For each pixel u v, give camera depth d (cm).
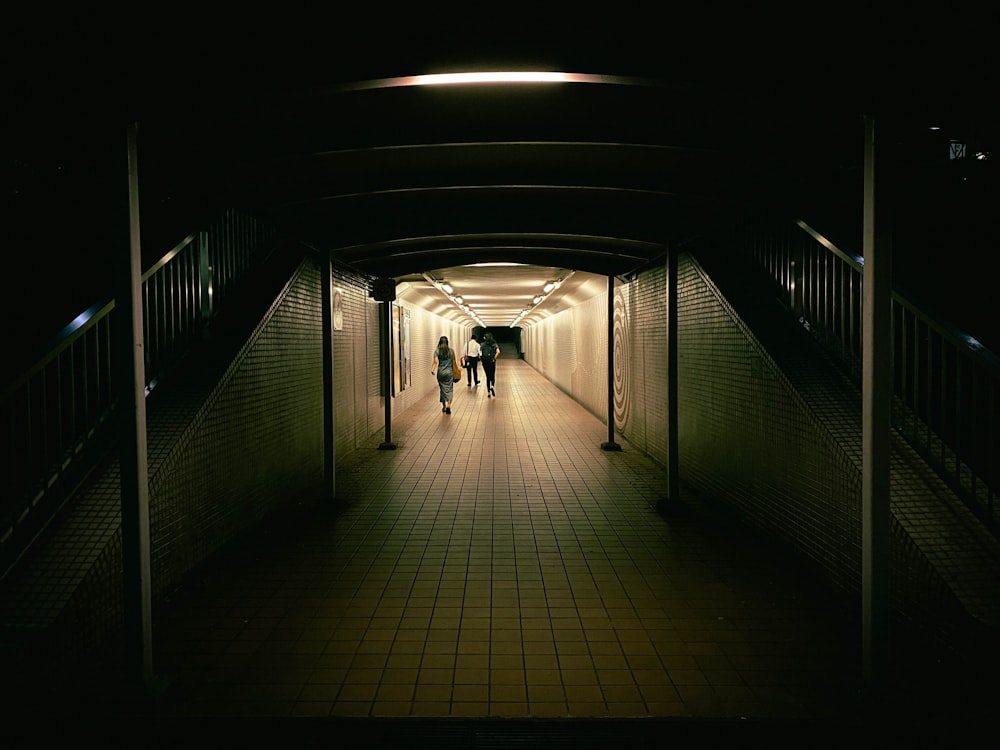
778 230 609
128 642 319
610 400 1061
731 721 306
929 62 303
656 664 361
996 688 308
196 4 315
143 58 308
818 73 311
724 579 489
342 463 954
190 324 575
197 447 492
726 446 657
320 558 540
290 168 514
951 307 556
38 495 386
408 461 974
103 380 514
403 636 397
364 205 635
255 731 300
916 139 312
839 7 308
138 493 316
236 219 660
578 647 382
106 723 305
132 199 312
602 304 1447
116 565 379
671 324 666
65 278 591
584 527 628
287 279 688
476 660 367
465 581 489
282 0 323
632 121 442
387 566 521
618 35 324
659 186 542
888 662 313
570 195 608
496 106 427
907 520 378
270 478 654
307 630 405
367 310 1172
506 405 1812
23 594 337
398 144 445
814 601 446
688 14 322
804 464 488
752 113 428
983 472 425
